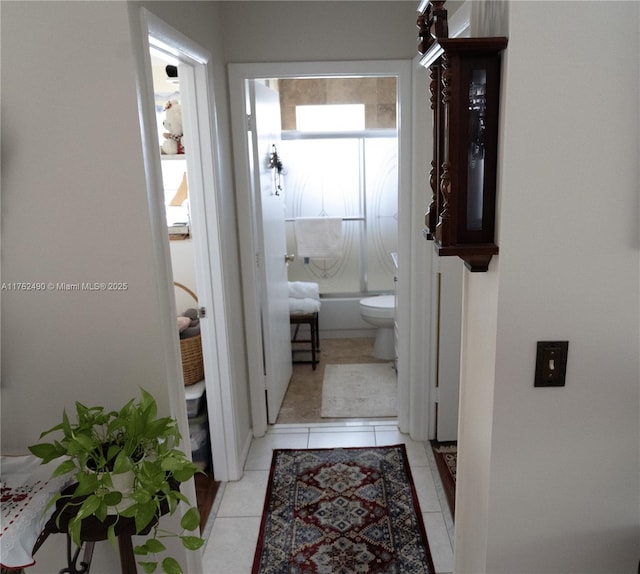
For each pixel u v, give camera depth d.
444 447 2.91
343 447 2.96
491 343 1.24
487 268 1.22
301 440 3.05
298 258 4.65
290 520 2.38
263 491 2.60
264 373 3.13
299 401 3.54
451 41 1.06
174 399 1.69
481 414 1.36
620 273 1.15
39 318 1.56
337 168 4.46
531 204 1.11
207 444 2.76
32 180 1.47
